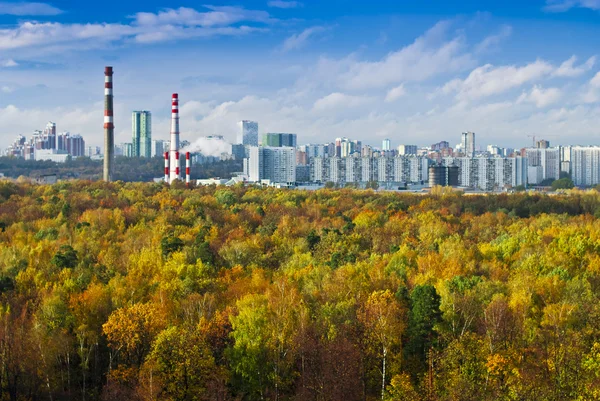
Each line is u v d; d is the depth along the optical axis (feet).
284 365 356.18
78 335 372.17
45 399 359.66
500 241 623.77
